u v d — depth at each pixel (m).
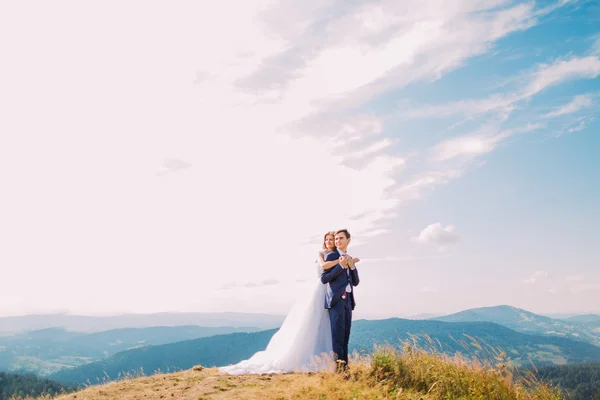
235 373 8.13
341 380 7.15
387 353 8.26
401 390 7.02
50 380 91.06
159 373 8.94
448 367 7.89
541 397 7.18
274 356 8.48
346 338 8.05
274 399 6.24
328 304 8.16
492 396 7.24
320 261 8.46
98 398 7.11
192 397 6.66
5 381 86.62
